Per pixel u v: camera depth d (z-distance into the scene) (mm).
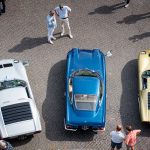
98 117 20812
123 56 24844
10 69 22344
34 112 20719
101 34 26000
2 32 25922
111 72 24031
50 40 25219
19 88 21531
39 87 23188
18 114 20484
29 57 24625
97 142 21062
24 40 25531
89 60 22906
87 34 25969
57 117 21969
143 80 22453
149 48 25406
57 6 27562
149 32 26297
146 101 21484
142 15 27266
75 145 20875
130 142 19438
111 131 21438
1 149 18594
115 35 26000
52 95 22891
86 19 26859
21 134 20094
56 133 21328
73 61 22797
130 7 27703
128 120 22000
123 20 26906
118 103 22672
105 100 21531
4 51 24922
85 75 22156
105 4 27828
